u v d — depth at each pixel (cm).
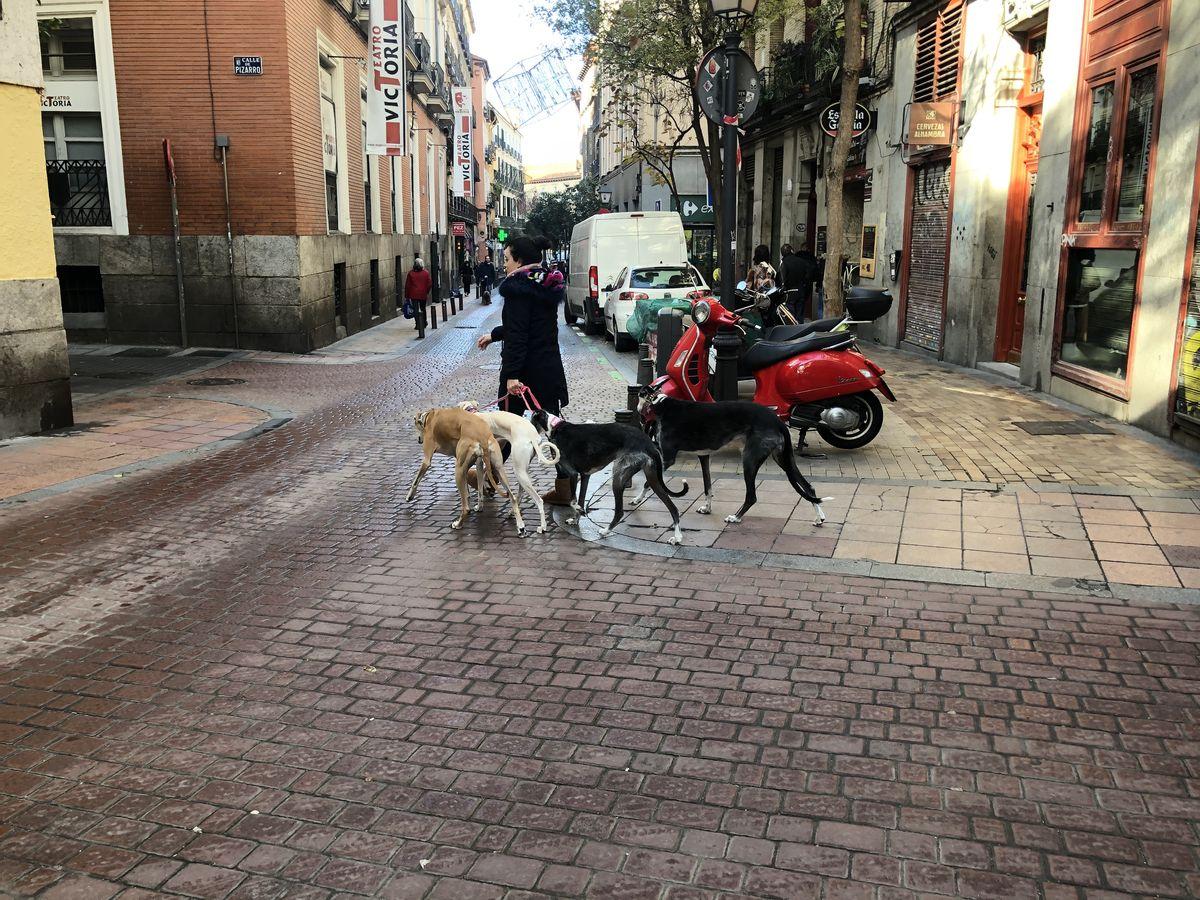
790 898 278
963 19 1337
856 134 1691
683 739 369
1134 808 318
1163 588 507
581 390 1277
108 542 641
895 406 1033
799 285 1617
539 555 599
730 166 835
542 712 393
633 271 1773
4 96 942
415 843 307
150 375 1480
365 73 2411
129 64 1697
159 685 424
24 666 446
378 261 2578
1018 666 424
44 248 1002
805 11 2059
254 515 704
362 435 1013
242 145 1723
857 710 388
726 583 538
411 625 489
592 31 2080
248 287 1769
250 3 1675
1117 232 923
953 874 287
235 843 308
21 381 985
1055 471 741
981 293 1316
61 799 334
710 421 632
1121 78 912
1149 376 862
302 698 409
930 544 588
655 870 291
